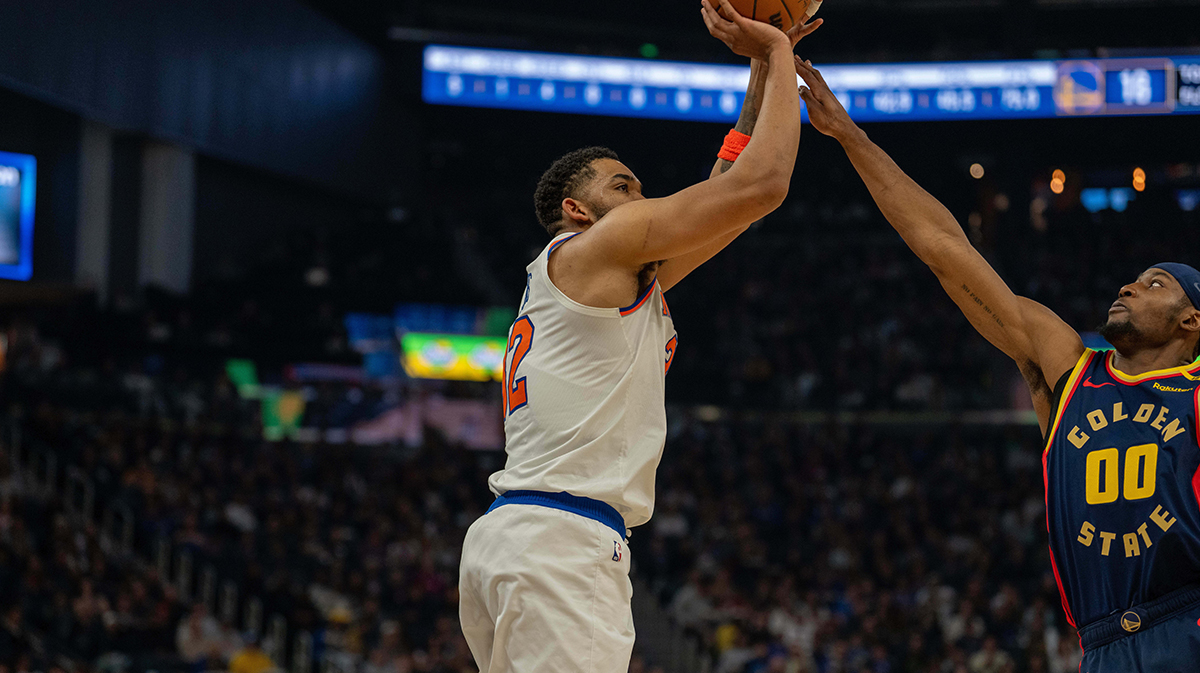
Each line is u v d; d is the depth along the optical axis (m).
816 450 18.50
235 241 21.62
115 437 13.90
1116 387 2.57
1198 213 25.86
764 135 2.39
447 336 21.81
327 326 20.06
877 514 16.92
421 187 27.19
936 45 27.08
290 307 20.83
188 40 19.50
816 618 13.78
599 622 2.26
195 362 17.95
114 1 17.77
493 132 25.05
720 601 14.07
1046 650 12.34
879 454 18.95
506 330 22.31
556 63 23.03
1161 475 2.41
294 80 22.30
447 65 23.50
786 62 2.53
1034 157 24.23
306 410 17.62
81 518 12.70
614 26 27.97
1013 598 13.57
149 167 19.19
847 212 27.20
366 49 24.64
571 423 2.33
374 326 21.44
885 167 3.03
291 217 23.36
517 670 2.26
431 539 14.46
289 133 22.14
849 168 26.30
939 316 23.34
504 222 27.53
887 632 13.01
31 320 17.22
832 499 17.38
